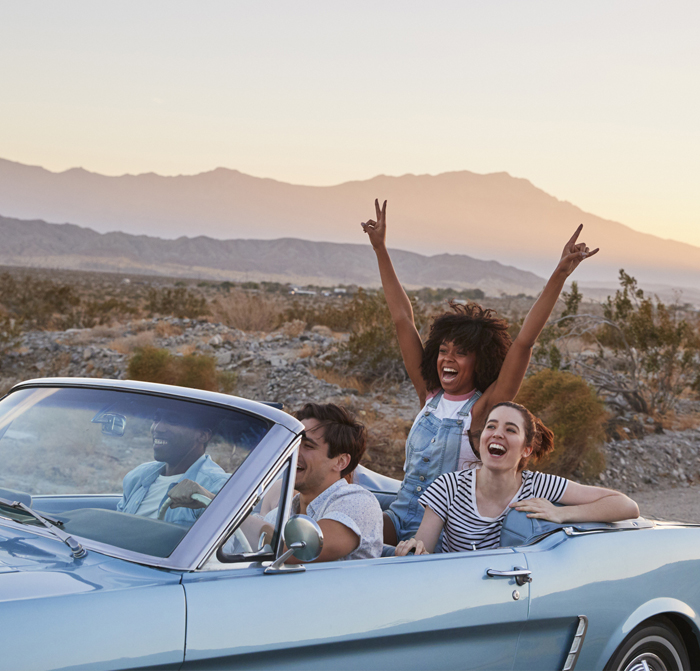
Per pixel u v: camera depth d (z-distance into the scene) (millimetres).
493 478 3650
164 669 2145
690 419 14734
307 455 3277
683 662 3709
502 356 4312
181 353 18781
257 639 2305
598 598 3229
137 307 40094
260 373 16984
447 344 4289
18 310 30109
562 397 10906
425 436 4215
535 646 3090
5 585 2107
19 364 17922
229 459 2627
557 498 3680
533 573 3061
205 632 2221
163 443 2736
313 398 15078
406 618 2639
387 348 17500
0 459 2947
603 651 3285
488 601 2875
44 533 2545
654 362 14648
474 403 4250
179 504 2572
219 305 28312
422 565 2826
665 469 11586
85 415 2949
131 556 2396
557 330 15805
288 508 2645
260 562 2529
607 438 12359
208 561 2396
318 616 2449
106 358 18125
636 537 3516
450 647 2803
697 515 9422
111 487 2736
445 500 3750
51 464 2861
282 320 28156
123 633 2090
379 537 3293
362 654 2562
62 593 2111
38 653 1948
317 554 2445
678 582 3539
